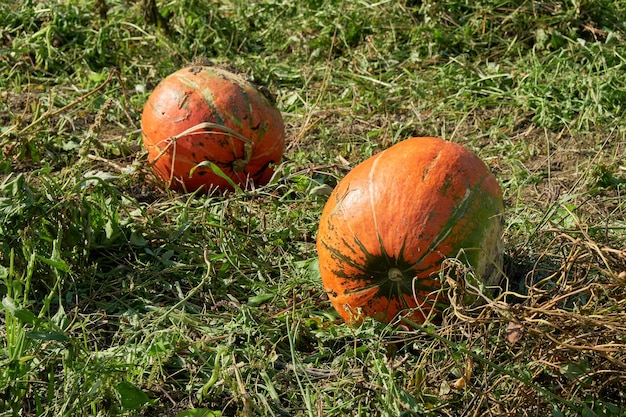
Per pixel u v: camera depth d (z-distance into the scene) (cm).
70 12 438
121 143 345
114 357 250
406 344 251
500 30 425
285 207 308
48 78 409
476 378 244
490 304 235
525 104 375
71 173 305
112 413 239
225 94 309
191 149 308
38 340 250
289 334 249
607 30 416
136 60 420
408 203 251
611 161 341
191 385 248
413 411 235
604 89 376
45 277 275
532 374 241
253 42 448
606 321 234
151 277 281
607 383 238
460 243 250
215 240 294
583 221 296
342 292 257
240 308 268
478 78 401
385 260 251
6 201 277
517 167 334
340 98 395
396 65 416
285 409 244
